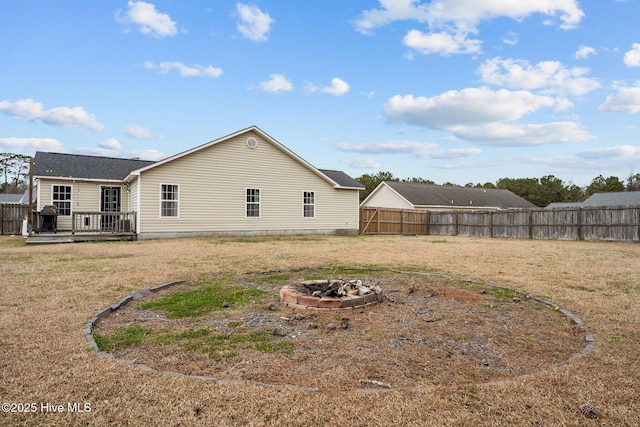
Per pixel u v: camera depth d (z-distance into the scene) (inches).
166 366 115.8
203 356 124.3
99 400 91.7
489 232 768.9
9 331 142.9
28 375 104.5
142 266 305.6
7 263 320.2
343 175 886.4
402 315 174.9
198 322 163.2
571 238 637.3
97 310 174.4
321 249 456.8
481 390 99.5
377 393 97.1
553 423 83.5
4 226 733.3
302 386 102.1
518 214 715.4
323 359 122.4
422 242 589.9
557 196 1894.7
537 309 188.5
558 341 143.2
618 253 420.8
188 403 90.4
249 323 161.6
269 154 714.2
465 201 1304.1
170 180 613.6
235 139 675.4
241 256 378.6
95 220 673.0
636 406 91.0
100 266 304.2
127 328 154.4
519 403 92.4
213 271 287.1
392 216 885.8
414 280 261.0
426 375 111.4
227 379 106.5
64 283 235.1
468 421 84.0
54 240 530.9
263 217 707.4
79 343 130.9
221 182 662.5
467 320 168.2
